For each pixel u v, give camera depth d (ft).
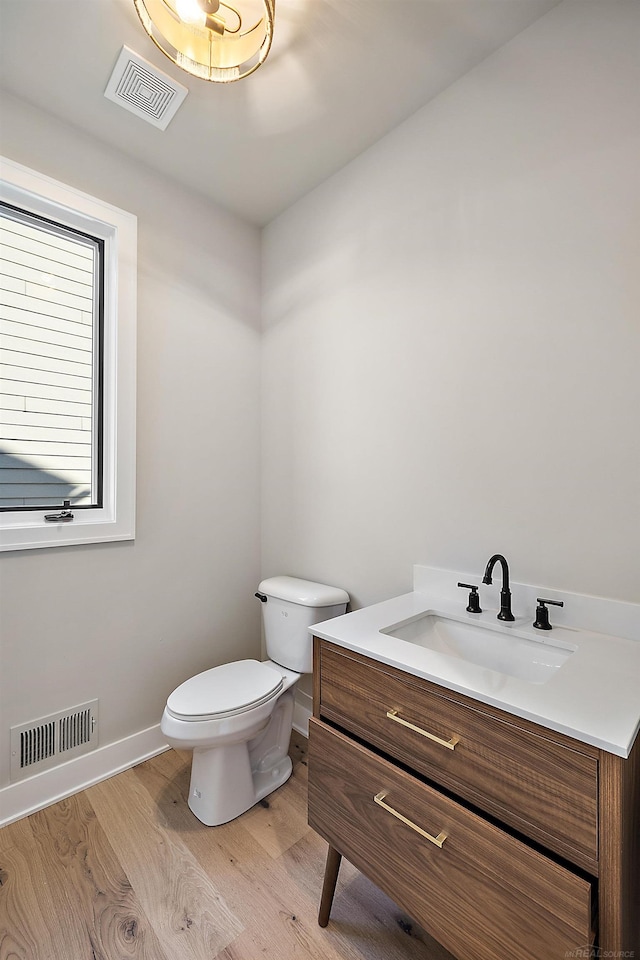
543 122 4.16
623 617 3.66
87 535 5.51
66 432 5.67
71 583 5.44
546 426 4.14
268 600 6.35
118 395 5.78
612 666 3.11
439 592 4.95
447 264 4.93
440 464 4.99
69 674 5.41
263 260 7.60
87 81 4.77
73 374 5.73
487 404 4.57
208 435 6.87
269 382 7.47
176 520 6.48
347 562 6.12
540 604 3.96
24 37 4.29
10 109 4.95
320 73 4.66
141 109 5.14
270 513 7.44
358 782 3.47
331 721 3.82
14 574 5.00
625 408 3.67
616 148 3.72
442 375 4.97
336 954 3.55
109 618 5.77
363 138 5.63
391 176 5.52
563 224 4.03
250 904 3.98
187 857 4.46
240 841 4.68
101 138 5.61
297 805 5.25
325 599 5.81
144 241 6.11
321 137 5.60
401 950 3.58
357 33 4.23
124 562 5.91
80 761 5.48
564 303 4.02
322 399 6.49
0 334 5.19
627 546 3.67
